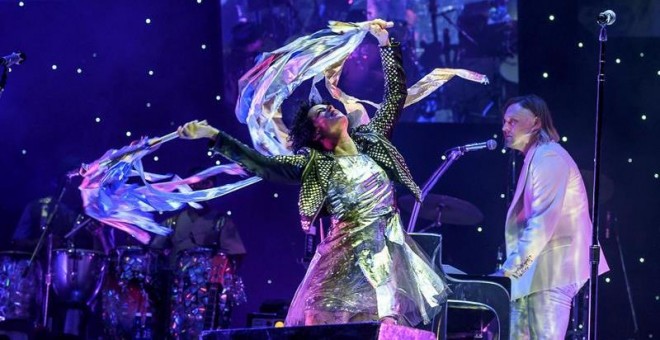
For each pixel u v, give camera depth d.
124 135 15.80
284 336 6.60
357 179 7.15
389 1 14.30
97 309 13.88
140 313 13.40
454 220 12.59
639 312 14.77
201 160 15.76
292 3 14.51
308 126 7.40
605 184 13.59
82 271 13.46
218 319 13.39
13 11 15.80
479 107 14.39
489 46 14.18
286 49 7.95
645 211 14.98
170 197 7.91
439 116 14.52
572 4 14.92
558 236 9.17
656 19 14.60
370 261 6.93
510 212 9.51
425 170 15.35
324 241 7.18
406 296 6.92
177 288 13.37
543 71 15.04
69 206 14.54
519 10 14.94
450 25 14.21
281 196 15.92
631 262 14.88
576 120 15.06
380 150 7.39
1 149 15.78
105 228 14.34
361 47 14.21
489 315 8.39
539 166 9.22
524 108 9.55
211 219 13.92
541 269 9.12
